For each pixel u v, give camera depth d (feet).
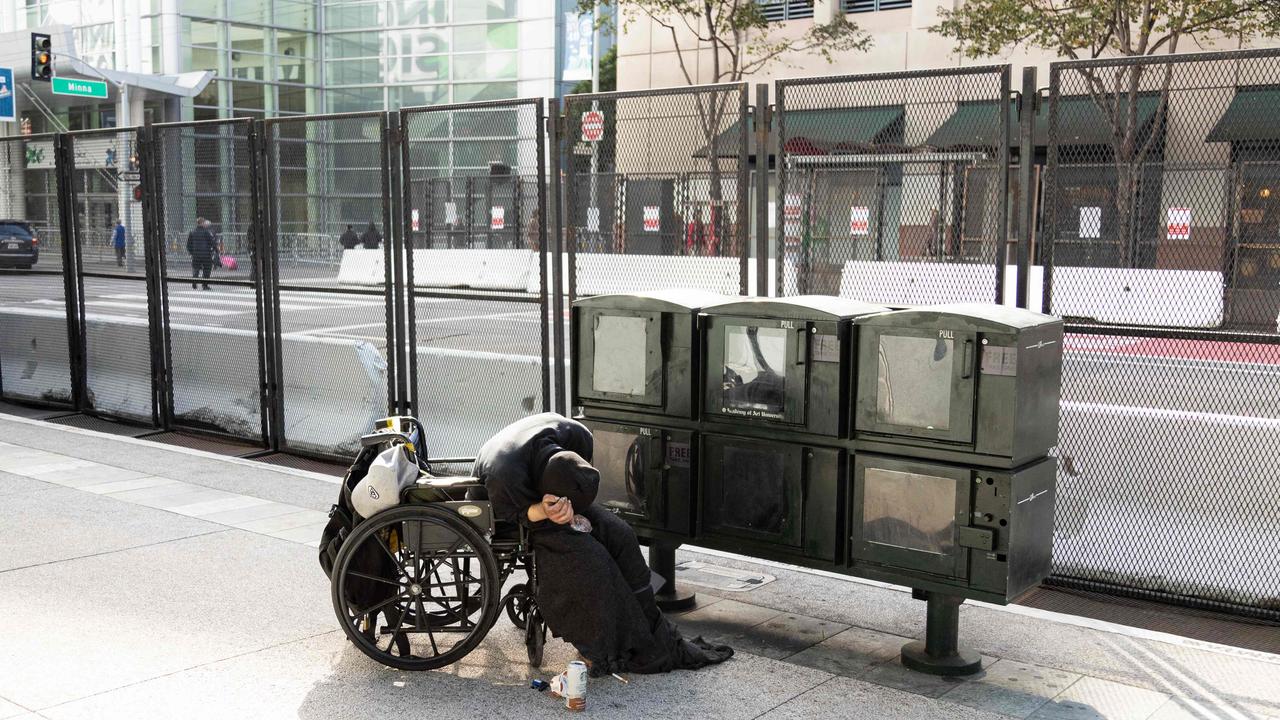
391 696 14.85
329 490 26.63
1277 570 18.79
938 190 19.90
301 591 19.17
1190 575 19.47
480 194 25.64
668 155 22.62
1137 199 18.54
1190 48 70.85
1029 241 19.27
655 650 15.60
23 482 27.07
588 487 14.99
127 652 16.31
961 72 19.40
